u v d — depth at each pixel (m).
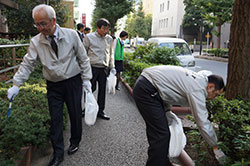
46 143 3.38
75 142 3.47
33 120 3.58
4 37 10.99
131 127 4.47
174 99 2.50
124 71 9.99
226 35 46.34
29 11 11.94
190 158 3.13
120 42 7.42
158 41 10.27
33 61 2.95
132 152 3.53
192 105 2.37
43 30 2.72
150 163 2.57
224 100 2.88
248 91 3.17
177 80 2.44
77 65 3.18
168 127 2.60
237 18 3.16
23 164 2.90
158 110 2.54
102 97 4.87
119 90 7.70
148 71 2.62
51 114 3.15
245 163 2.22
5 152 2.89
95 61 4.59
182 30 47.72
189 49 10.05
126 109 5.60
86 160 3.29
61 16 13.09
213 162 2.87
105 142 3.83
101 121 4.75
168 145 2.58
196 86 2.36
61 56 2.95
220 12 22.88
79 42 3.13
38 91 5.07
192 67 9.48
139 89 2.56
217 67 16.33
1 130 3.21
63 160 3.27
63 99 3.23
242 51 3.13
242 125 2.51
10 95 2.83
